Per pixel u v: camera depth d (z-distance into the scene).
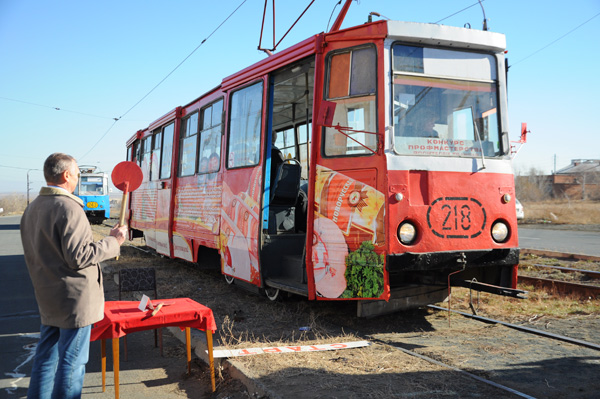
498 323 6.30
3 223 41.31
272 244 7.48
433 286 6.79
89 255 3.49
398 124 5.78
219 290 9.18
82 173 32.78
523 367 4.69
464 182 5.94
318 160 6.31
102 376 4.63
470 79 6.25
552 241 17.38
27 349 5.99
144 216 13.98
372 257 5.64
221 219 8.63
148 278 6.39
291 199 7.88
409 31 5.87
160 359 5.54
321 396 3.97
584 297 7.56
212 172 9.22
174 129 11.58
